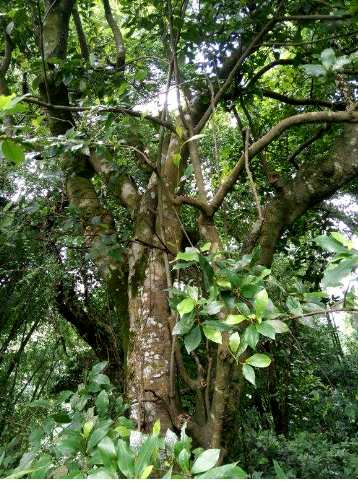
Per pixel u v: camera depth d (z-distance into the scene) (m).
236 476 0.85
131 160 2.78
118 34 3.32
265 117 4.44
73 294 4.11
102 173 2.88
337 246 0.89
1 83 3.05
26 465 1.14
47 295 3.38
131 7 3.66
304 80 4.11
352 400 3.17
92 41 4.16
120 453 0.88
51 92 3.00
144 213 2.62
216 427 1.58
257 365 1.06
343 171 2.40
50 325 3.90
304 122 1.93
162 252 2.46
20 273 3.26
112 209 3.54
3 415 3.00
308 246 4.02
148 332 2.32
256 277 1.16
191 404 2.93
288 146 4.35
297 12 2.78
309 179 2.45
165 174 2.57
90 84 2.78
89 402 1.92
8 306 3.34
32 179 2.71
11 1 3.03
